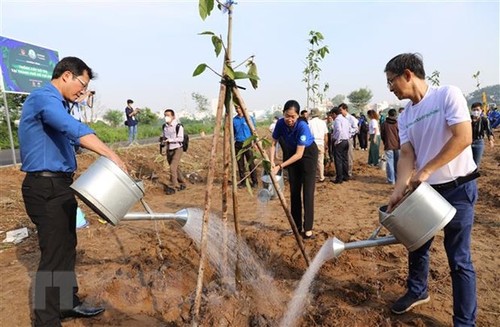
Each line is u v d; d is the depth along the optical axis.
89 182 2.37
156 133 29.11
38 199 2.68
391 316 3.09
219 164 13.53
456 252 2.69
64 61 2.70
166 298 3.38
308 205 4.87
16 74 9.48
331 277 3.83
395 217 2.50
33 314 3.15
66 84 2.71
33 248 4.75
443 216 2.45
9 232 5.28
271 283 3.59
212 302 3.05
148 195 8.65
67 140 2.80
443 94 2.59
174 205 7.52
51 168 2.68
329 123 12.02
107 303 3.31
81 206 6.85
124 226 5.60
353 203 7.26
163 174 10.97
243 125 8.46
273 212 6.47
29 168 2.66
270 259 4.31
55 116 2.47
